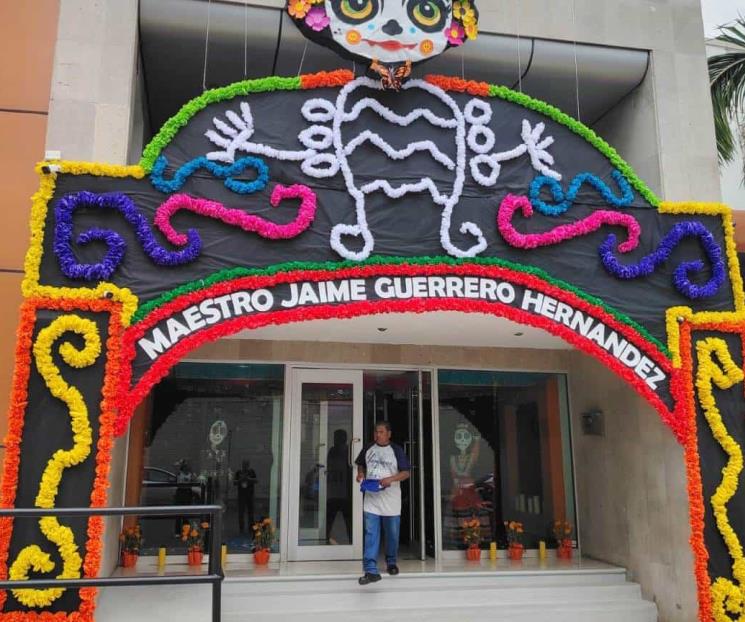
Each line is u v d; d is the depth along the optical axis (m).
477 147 7.00
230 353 8.85
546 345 9.52
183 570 7.91
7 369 6.35
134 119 7.81
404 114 6.93
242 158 6.49
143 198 6.21
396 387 9.41
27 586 3.95
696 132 8.65
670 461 7.64
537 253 6.95
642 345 6.96
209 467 8.70
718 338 7.21
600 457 9.09
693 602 7.16
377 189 6.68
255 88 6.62
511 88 8.99
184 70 8.45
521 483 9.58
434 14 6.96
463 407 9.62
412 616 7.04
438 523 9.06
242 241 6.33
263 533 8.42
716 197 8.48
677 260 7.35
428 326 8.13
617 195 7.32
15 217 6.61
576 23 8.60
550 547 9.48
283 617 6.83
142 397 5.77
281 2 7.74
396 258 6.56
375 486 7.38
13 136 6.75
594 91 9.09
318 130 6.66
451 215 6.80
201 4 7.60
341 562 8.56
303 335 8.66
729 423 7.05
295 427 8.92
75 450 5.54
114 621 6.29
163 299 5.97
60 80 6.95
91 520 5.51
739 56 10.91
